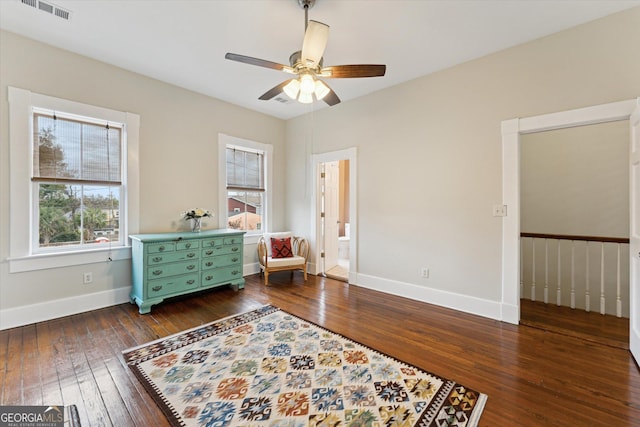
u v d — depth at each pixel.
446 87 3.26
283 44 2.81
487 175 2.99
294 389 1.82
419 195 3.52
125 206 3.34
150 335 2.54
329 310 3.18
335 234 5.52
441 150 3.32
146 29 2.57
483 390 1.81
